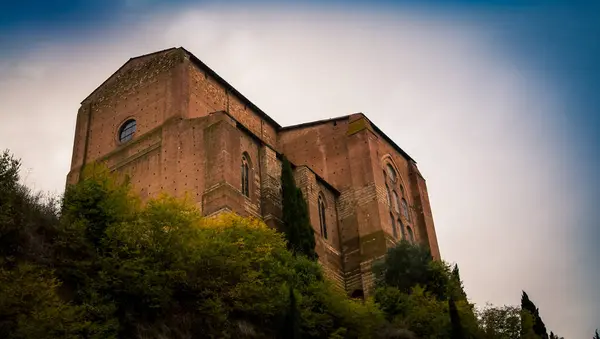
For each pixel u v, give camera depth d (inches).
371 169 2456.9
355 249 2335.1
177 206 1545.3
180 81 2224.4
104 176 1692.9
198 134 2074.3
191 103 2219.5
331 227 2354.8
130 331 1312.7
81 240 1398.9
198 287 1469.0
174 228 1480.1
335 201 2453.2
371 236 2329.0
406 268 2075.5
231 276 1521.9
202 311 1428.4
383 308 1867.6
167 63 2301.9
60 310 1141.7
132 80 2384.4
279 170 2192.4
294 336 1440.7
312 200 2250.2
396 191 2620.6
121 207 1540.4
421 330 1790.1
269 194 2089.1
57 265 1343.5
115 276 1355.8
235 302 1476.4
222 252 1515.7
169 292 1392.7
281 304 1526.8
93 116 2434.8
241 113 2463.1
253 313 1513.3
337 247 2342.5
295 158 2605.8
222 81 2393.0
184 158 2065.7
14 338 1079.6
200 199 1958.7
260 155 2165.4
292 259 1738.4
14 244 1315.2
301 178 2266.2
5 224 1294.3
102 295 1325.0
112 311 1274.6
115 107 2380.7
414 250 2122.3
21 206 1371.8
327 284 1734.7
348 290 2268.7
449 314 1771.7
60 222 1421.0
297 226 1973.4
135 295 1366.9
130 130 2298.2
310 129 2635.3
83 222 1433.3
